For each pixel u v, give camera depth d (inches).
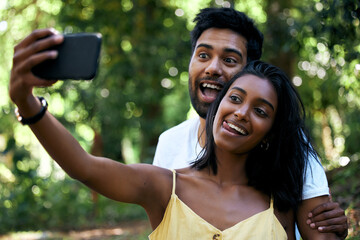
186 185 87.7
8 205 348.8
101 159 79.0
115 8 384.2
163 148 128.3
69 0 384.2
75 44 61.4
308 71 345.1
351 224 153.4
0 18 413.7
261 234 83.6
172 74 406.9
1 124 352.2
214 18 118.8
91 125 399.9
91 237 313.6
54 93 375.9
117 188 80.1
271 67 90.8
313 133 336.2
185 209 83.8
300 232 95.8
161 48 395.9
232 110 86.0
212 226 82.6
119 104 387.9
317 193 94.7
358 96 191.5
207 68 117.3
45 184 362.0
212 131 91.2
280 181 91.7
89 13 389.4
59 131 71.7
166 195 86.2
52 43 60.6
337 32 162.6
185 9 414.0
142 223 352.8
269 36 331.0
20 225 346.6
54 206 357.7
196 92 121.1
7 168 353.7
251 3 386.9
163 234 84.9
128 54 388.5
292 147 93.5
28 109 67.0
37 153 363.6
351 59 162.7
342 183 188.4
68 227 352.5
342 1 154.1
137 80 392.8
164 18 403.2
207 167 90.5
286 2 332.2
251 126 85.8
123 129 406.9
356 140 279.3
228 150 86.3
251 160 90.9
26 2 411.8
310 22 177.2
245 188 89.5
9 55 413.1
